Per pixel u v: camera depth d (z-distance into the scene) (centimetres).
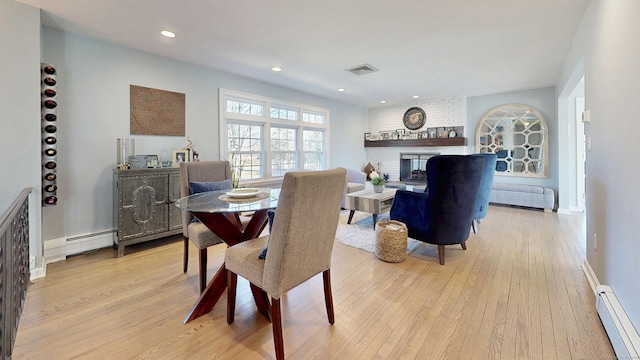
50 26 277
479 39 309
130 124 336
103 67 314
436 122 656
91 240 310
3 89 232
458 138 611
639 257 141
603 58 196
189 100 392
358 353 154
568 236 366
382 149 750
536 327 174
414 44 321
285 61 380
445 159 258
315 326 178
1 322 128
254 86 477
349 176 616
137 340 164
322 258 168
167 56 362
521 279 241
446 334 169
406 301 207
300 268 153
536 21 268
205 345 160
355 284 235
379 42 316
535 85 515
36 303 203
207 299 192
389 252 280
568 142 490
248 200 209
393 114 729
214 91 421
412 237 293
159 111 360
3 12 230
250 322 183
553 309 194
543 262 279
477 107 608
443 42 316
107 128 319
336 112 663
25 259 208
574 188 518
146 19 264
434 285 232
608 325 163
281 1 234
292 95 548
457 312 192
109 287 228
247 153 484
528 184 558
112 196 325
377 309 197
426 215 277
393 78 464
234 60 377
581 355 150
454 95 603
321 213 156
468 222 278
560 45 325
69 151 295
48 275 249
